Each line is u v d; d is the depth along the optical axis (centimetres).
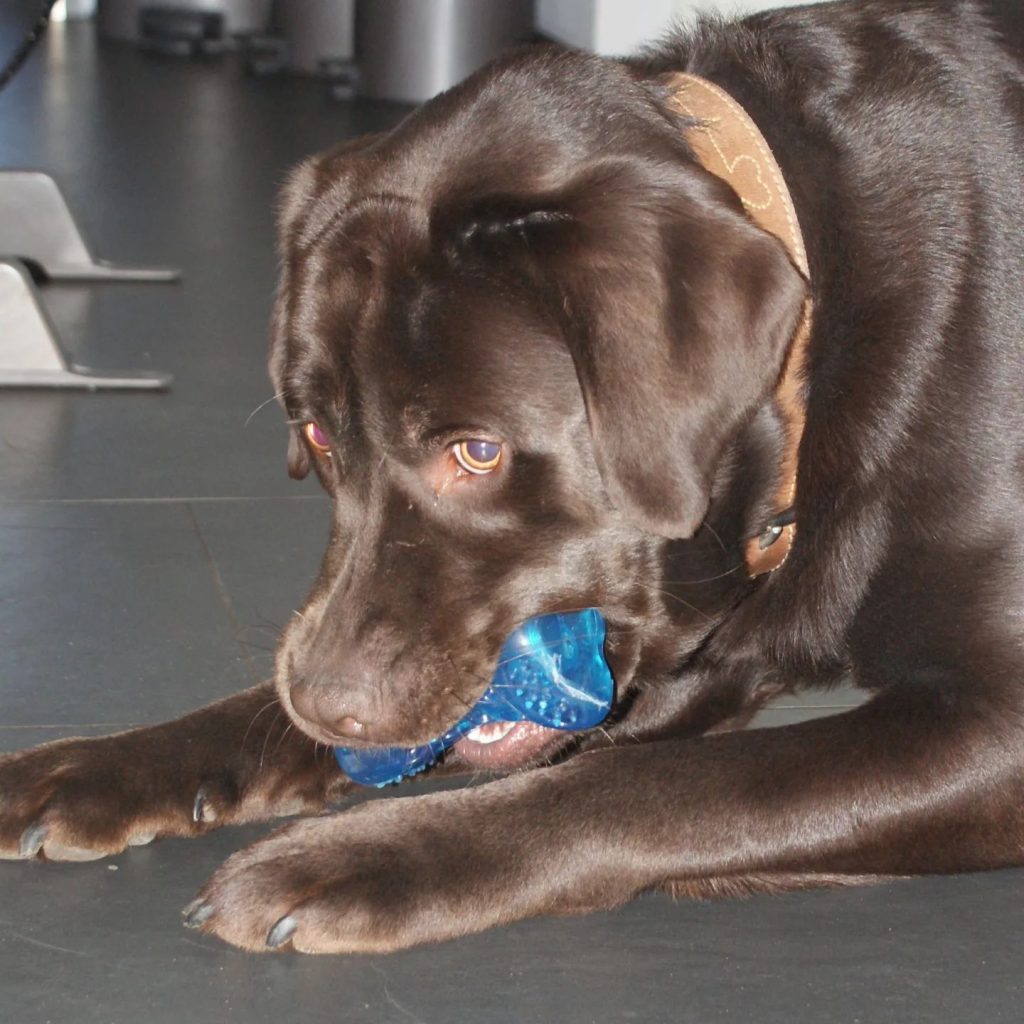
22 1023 255
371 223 291
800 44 331
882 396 310
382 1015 260
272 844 284
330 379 291
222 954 275
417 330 284
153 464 522
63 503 484
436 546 290
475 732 316
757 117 319
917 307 311
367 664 287
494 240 283
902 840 298
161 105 1163
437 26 1170
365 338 286
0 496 487
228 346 653
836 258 312
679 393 267
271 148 1032
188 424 562
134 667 381
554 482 289
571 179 282
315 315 293
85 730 350
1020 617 307
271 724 327
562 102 293
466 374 282
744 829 292
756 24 339
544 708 301
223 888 278
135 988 265
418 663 288
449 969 273
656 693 344
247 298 722
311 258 298
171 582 431
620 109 294
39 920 284
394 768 306
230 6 1433
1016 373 310
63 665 380
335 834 284
